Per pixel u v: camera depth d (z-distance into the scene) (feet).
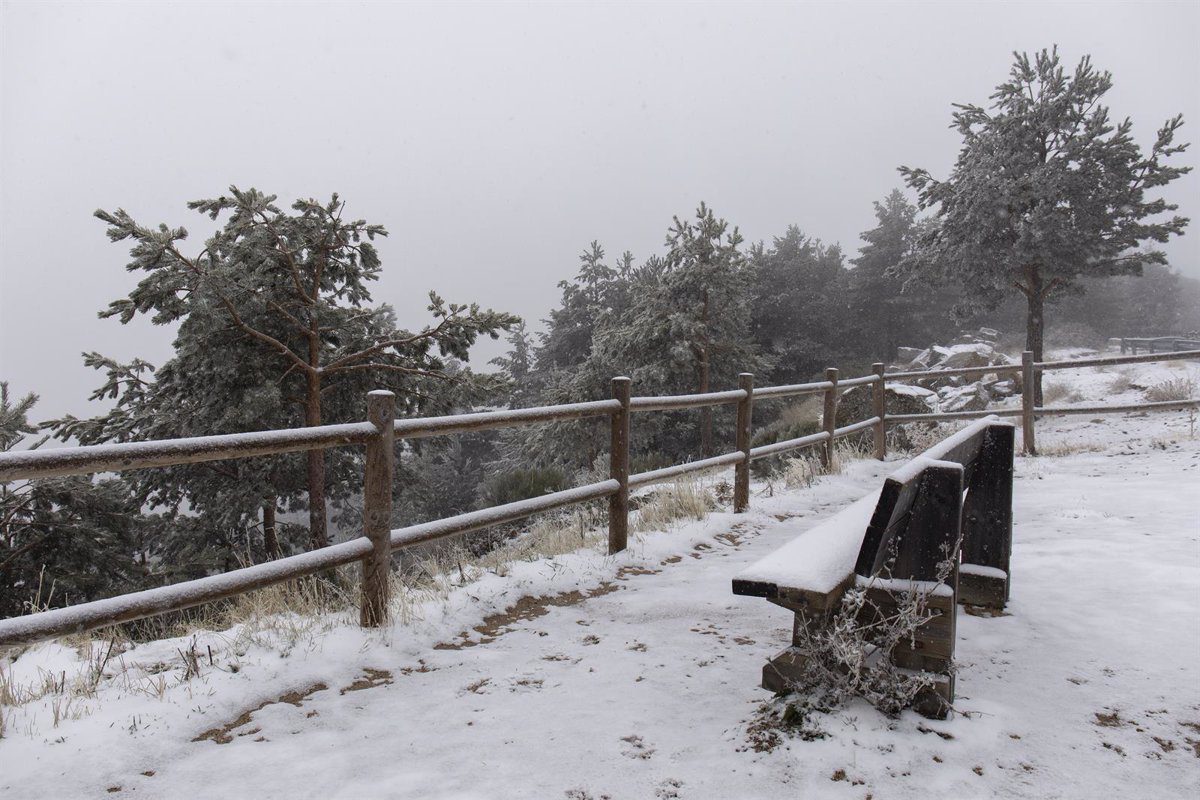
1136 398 53.26
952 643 9.02
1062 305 115.03
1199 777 7.78
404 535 13.32
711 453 64.49
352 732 9.25
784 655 9.38
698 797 7.47
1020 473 30.45
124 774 8.21
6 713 9.62
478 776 8.04
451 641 12.92
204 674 10.83
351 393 45.96
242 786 7.93
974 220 53.06
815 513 24.94
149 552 43.57
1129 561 15.76
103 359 43.19
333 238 43.75
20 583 34.06
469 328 44.93
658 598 15.01
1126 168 50.65
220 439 10.52
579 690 10.41
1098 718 9.09
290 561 11.40
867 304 112.37
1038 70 52.95
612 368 63.52
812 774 7.74
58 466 9.02
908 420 37.99
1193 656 10.85
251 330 39.65
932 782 7.61
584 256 98.43
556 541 20.80
